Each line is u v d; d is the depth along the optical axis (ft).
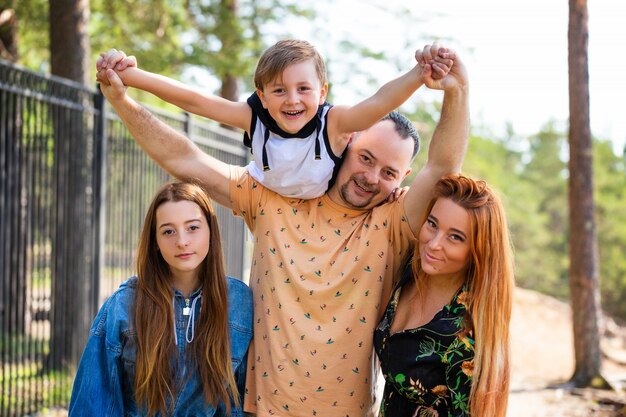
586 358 29.91
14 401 17.38
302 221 9.30
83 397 8.63
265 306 9.24
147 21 41.37
